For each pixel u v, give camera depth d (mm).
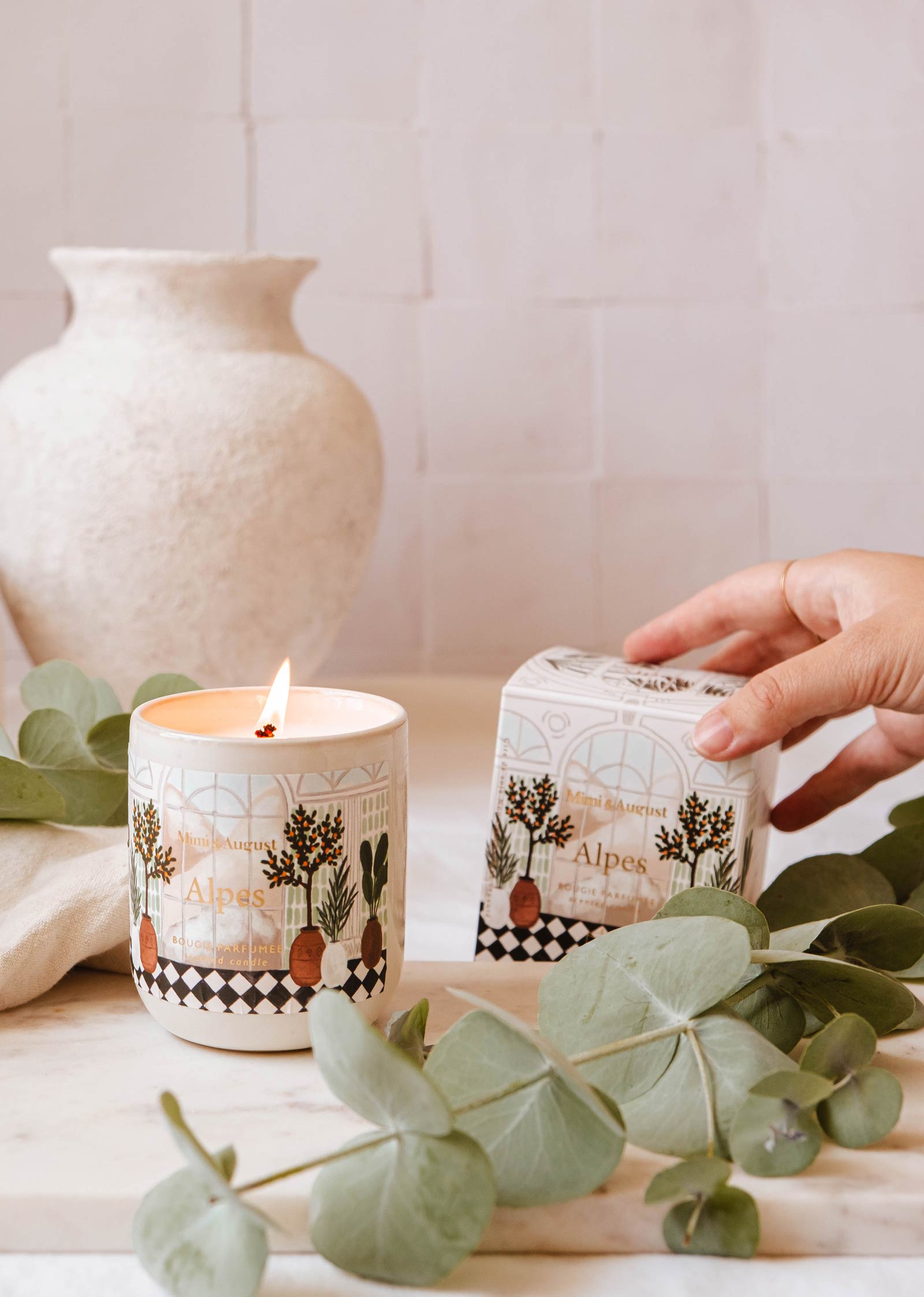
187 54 980
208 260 708
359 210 1013
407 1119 276
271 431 701
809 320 1053
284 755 350
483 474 1053
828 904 448
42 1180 307
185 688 499
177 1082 359
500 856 460
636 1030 339
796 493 1073
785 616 596
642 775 443
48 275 988
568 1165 294
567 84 1015
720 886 437
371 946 369
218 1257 269
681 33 1017
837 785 601
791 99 1029
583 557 1068
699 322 1049
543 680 468
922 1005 406
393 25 996
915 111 1030
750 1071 319
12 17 959
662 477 1064
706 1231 296
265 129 995
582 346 1045
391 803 373
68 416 693
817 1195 306
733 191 1036
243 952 357
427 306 1028
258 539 702
